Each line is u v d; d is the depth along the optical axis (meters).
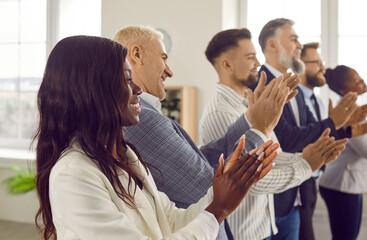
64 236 0.83
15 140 4.87
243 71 1.84
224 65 1.86
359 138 2.63
